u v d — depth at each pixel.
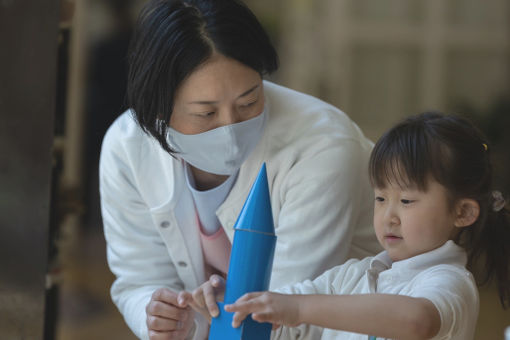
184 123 1.76
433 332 1.35
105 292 6.02
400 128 1.65
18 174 2.15
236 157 1.83
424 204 1.57
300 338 1.76
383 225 1.64
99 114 7.35
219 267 2.21
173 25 1.66
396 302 1.34
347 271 1.78
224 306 1.32
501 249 1.76
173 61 1.66
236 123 1.75
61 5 2.25
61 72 2.41
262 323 1.33
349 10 7.93
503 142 6.84
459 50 8.03
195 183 2.07
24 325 2.16
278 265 1.87
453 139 1.59
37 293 2.14
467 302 1.49
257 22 1.72
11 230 2.15
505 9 8.06
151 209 2.08
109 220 2.22
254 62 1.68
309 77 7.87
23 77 2.12
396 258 1.66
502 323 5.14
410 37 8.00
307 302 1.32
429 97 8.02
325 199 1.86
